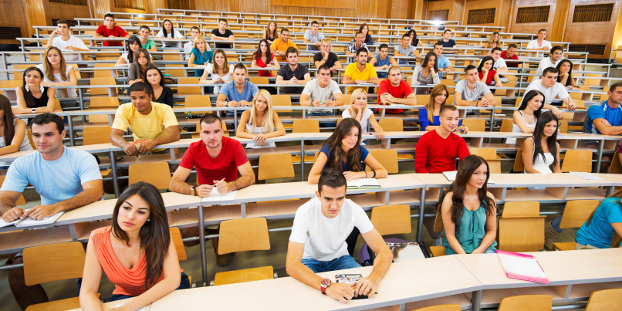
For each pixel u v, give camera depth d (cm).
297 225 172
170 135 314
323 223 178
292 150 364
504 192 263
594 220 221
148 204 145
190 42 689
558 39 1163
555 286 177
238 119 429
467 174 211
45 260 173
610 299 161
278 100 484
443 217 224
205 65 577
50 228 213
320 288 148
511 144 394
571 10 1128
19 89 373
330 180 159
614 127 386
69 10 998
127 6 1091
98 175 220
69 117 381
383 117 446
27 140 297
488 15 1297
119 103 466
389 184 251
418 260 175
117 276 150
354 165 263
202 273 226
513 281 159
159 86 416
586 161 353
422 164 301
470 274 164
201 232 220
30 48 707
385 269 161
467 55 835
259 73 629
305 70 562
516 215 233
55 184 213
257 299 145
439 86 393
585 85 690
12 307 206
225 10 1204
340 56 762
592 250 188
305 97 464
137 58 475
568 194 285
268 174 318
